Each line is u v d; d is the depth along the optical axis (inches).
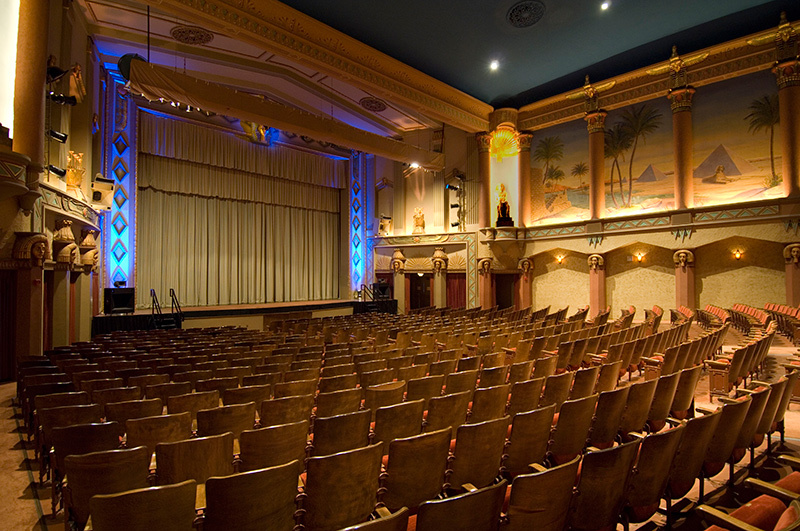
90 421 154.6
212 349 304.0
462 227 776.9
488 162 751.7
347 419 137.0
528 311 646.5
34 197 313.9
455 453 122.3
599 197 655.1
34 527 134.3
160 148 620.7
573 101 681.0
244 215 740.7
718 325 380.5
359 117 767.1
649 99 619.5
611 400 155.3
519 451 136.0
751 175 546.9
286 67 641.6
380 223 861.2
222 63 600.4
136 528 83.0
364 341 343.3
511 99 738.8
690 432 119.1
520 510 92.3
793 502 78.4
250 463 122.6
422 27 522.9
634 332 358.6
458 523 84.0
